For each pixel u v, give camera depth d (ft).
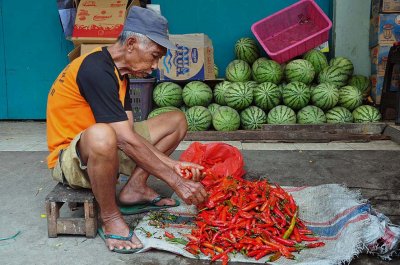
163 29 7.66
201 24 19.44
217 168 10.61
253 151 14.40
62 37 19.33
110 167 7.22
